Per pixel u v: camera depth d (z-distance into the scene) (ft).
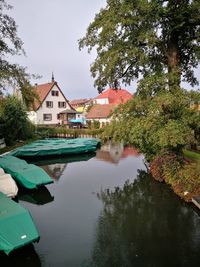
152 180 52.85
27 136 110.93
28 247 26.86
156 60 51.78
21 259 25.11
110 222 33.58
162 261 24.73
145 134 44.55
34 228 24.59
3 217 24.29
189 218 34.37
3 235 22.88
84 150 89.45
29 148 81.15
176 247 27.17
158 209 37.52
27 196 44.68
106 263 24.52
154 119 44.04
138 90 47.57
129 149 102.89
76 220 34.40
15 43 49.57
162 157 51.60
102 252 26.35
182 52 53.31
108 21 44.37
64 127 156.66
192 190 38.70
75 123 164.04
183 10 44.57
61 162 76.79
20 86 49.14
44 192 46.93
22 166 50.75
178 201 40.11
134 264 24.34
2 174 43.09
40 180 44.50
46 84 175.52
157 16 43.80
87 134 135.85
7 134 93.09
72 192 46.98
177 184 42.93
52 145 89.15
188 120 44.47
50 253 26.20
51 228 31.94
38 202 41.73
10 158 59.67
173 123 43.01
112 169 65.98
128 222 33.55
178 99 42.27
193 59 51.21
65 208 38.93
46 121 166.40
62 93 173.27
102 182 53.57
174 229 31.24
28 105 54.03
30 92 51.34
